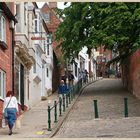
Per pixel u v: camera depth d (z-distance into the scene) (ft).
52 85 183.01
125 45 138.21
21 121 95.35
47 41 174.19
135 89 141.38
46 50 171.53
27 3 123.54
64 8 156.15
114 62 162.61
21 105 114.11
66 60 171.22
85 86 192.34
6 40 98.17
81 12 152.15
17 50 107.55
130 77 153.69
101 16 143.43
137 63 135.54
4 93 94.68
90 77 257.14
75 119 96.99
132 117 96.48
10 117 78.07
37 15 149.18
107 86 188.85
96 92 163.32
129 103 124.57
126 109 97.66
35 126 87.30
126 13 122.72
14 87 104.22
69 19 155.02
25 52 112.98
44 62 162.71
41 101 148.36
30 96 128.06
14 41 104.99
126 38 131.03
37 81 141.38
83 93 161.58
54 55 193.57
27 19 124.26
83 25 151.12
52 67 180.55
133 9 123.13
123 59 159.63
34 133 78.69
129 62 155.12
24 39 113.50
